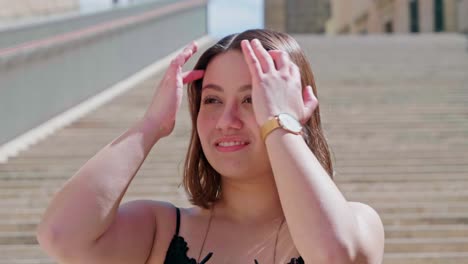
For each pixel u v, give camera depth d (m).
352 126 8.95
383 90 11.19
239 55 1.76
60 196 1.60
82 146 8.34
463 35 18.41
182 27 18.03
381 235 1.66
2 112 8.69
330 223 1.47
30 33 9.73
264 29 1.83
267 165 1.74
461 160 7.43
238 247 1.72
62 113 10.57
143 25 14.97
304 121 1.67
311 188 1.51
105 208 1.58
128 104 10.77
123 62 13.62
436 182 6.72
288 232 1.71
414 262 4.85
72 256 1.57
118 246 1.67
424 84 11.62
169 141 8.20
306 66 1.82
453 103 10.22
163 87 1.78
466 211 5.79
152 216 1.79
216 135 1.74
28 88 9.52
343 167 7.20
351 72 12.97
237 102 1.74
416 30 28.02
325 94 10.95
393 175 6.89
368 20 31.91
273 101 1.63
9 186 6.76
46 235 1.56
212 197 1.85
